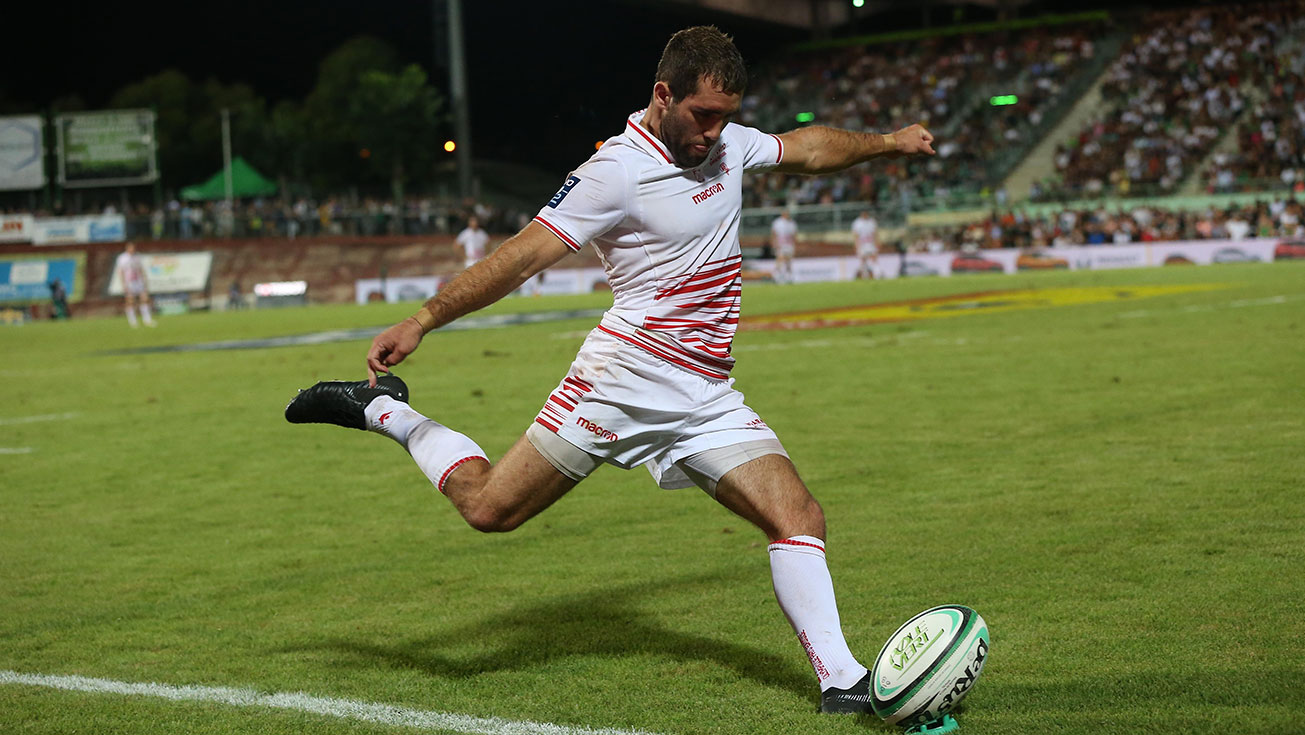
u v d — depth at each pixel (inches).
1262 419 576.4
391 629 322.3
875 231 2812.5
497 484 260.8
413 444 271.3
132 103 4345.5
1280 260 2549.2
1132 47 3599.9
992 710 242.2
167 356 1419.8
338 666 292.2
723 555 384.2
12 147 3563.0
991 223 2974.9
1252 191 2888.8
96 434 742.5
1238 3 3747.5
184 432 735.1
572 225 245.8
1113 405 650.2
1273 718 229.5
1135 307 1396.4
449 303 245.9
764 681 268.7
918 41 4015.8
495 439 639.1
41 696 275.3
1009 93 3651.6
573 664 286.0
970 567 350.0
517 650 299.1
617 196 245.0
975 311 1476.4
